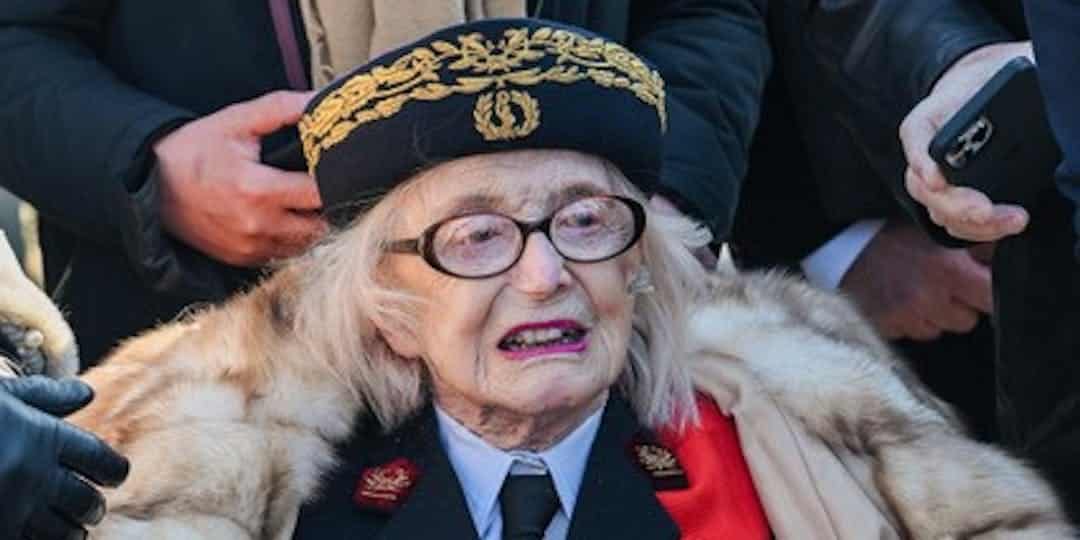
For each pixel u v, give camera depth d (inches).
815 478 267.0
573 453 267.4
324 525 264.7
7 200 403.5
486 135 255.9
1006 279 327.0
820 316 284.0
